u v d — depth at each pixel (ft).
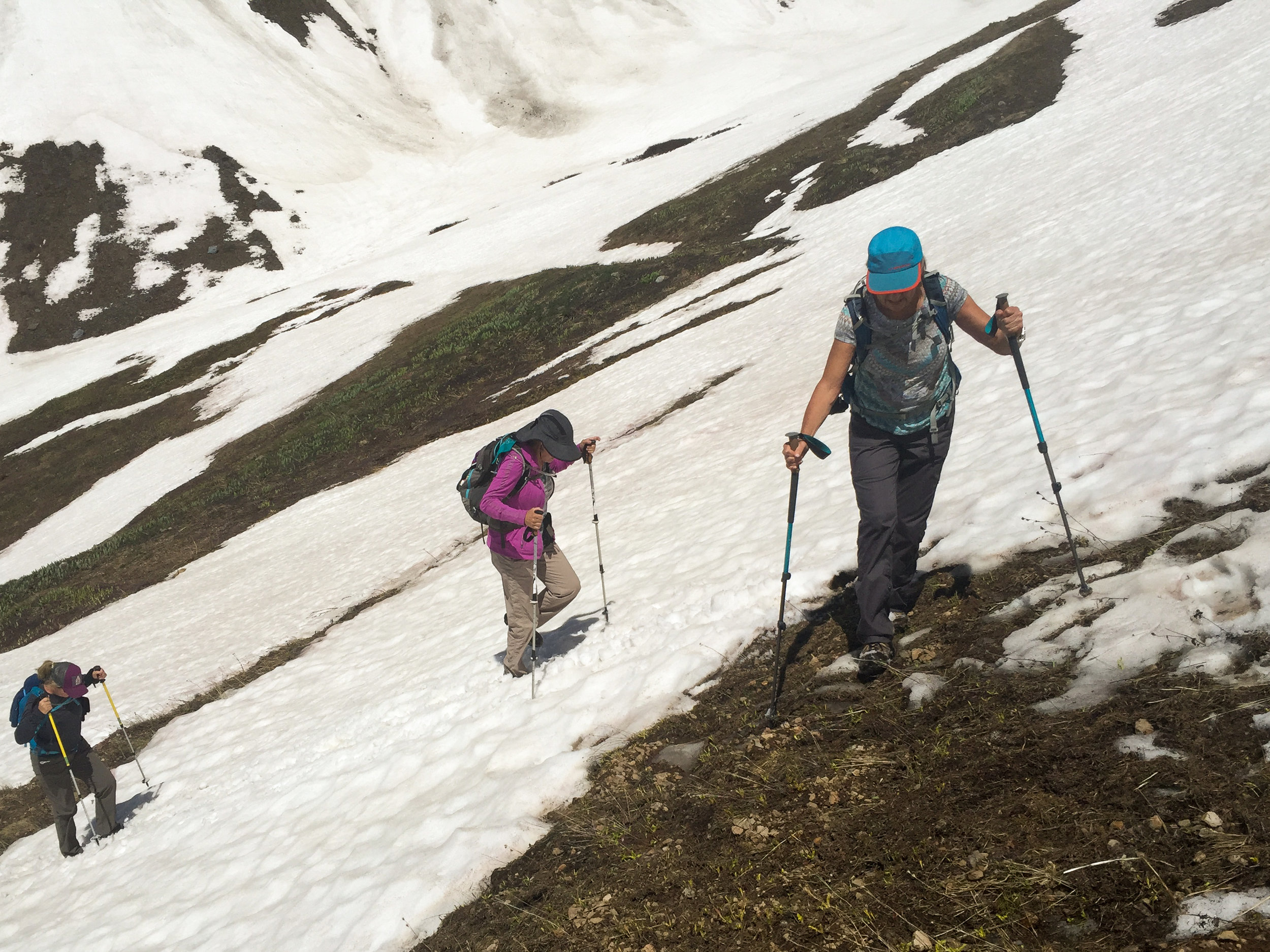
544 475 25.13
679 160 200.64
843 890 11.60
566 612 30.07
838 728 15.43
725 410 51.49
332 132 320.29
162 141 296.51
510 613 25.90
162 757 39.14
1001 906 10.24
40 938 26.99
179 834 30.07
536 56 360.28
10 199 275.39
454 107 346.74
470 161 315.78
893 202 95.25
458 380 109.81
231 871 23.88
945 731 13.96
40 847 36.35
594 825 16.21
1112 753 11.81
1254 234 32.73
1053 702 13.41
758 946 11.40
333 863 20.71
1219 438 18.24
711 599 23.97
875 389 16.14
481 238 195.72
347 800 24.31
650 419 58.95
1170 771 11.05
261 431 123.75
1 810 42.11
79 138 290.56
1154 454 19.31
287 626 51.37
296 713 36.19
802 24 367.45
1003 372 32.73
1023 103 114.83
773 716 16.75
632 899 13.51
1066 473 20.80
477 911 15.49
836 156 130.31
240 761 33.60
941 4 356.59
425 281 175.32
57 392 178.91
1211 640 13.15
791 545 25.04
